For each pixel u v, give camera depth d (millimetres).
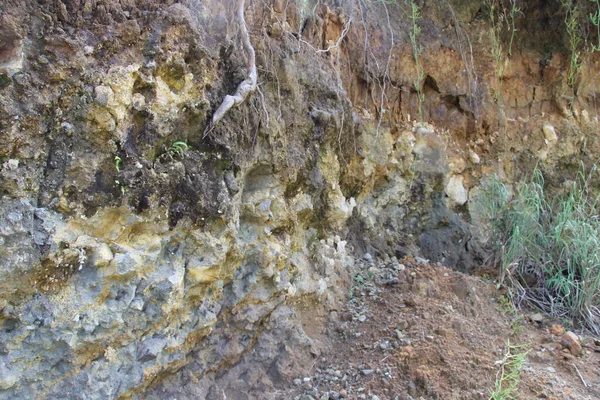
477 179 4555
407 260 3906
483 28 4617
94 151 2309
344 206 3545
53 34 2219
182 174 2547
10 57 2137
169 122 2498
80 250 2273
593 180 4855
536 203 4305
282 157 3029
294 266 3145
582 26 4824
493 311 3551
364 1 4012
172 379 2656
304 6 3533
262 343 2957
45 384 2242
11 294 2127
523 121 4820
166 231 2520
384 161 3959
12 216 2096
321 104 3389
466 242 4301
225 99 2654
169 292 2490
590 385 3010
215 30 2838
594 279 3793
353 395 2775
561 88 4891
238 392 2832
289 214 3068
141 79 2412
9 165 2098
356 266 3701
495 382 2807
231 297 2834
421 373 2799
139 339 2484
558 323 3686
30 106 2135
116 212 2369
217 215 2656
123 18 2430
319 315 3281
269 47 3084
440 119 4434
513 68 4805
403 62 4168
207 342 2758
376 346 3057
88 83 2277
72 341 2258
